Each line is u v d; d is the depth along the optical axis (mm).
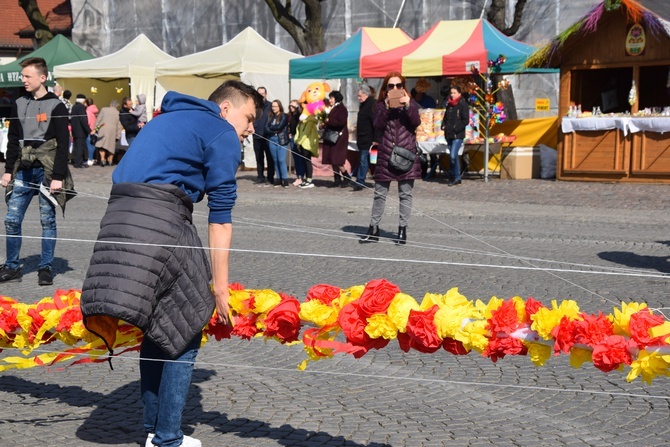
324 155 17812
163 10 31344
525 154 18797
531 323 3646
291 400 4973
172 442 3891
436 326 3699
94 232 11680
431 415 4727
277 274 8789
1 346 4617
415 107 10328
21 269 8508
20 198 8273
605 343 3447
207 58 22031
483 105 18750
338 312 3912
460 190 16781
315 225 12336
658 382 5320
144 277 3566
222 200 3805
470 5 25297
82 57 27266
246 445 4254
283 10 25172
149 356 4023
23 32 39062
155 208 3674
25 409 4797
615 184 17031
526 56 17734
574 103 18125
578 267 9062
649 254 9797
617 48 17156
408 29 26359
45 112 7957
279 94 22094
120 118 23406
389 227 12125
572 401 4977
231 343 6273
